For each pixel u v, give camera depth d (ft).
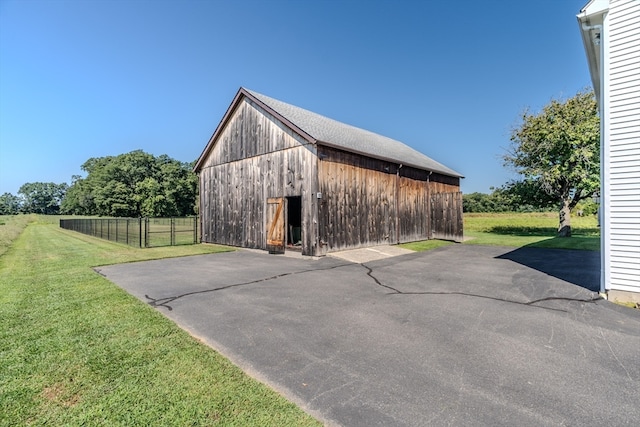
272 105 39.09
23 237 62.03
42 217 183.21
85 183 205.67
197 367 9.22
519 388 8.10
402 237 44.11
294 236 42.60
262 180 38.65
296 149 34.35
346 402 7.48
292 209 42.93
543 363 9.52
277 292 18.43
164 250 38.86
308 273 24.11
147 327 12.56
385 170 41.39
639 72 15.48
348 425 6.59
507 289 18.63
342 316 14.08
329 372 9.01
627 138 15.79
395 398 7.66
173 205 187.01
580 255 31.24
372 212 38.91
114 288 19.19
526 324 12.89
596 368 9.18
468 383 8.37
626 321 13.16
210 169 48.29
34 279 21.74
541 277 21.54
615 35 16.21
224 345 10.98
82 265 27.58
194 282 21.04
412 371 9.05
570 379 8.55
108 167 193.36
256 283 20.79
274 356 10.09
